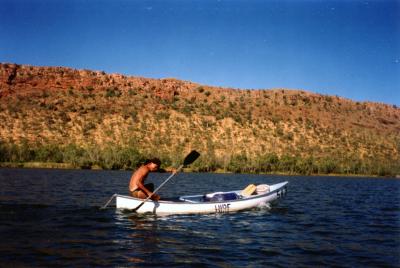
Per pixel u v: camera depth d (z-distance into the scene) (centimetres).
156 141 10106
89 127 10431
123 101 12925
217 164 8019
